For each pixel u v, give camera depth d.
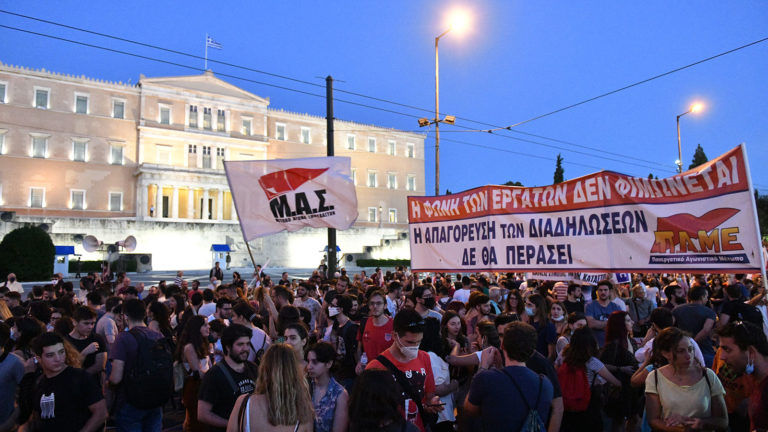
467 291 11.38
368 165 77.25
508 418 3.95
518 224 8.48
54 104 56.12
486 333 5.64
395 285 9.77
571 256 7.77
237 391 4.69
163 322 6.47
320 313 9.30
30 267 35.38
